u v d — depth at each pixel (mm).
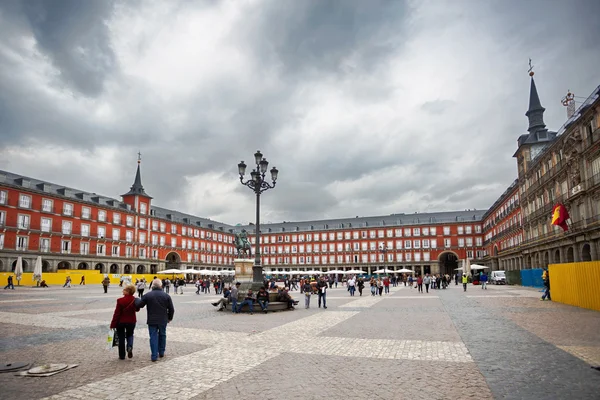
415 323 13523
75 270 55469
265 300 17938
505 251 61219
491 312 16562
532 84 50969
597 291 17016
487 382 6484
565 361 7789
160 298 8508
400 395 5961
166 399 5879
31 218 54250
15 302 22953
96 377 7020
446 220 93125
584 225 32219
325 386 6453
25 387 6457
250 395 6035
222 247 100375
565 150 35125
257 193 20938
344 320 14820
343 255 98812
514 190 55469
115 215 67938
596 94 28750
